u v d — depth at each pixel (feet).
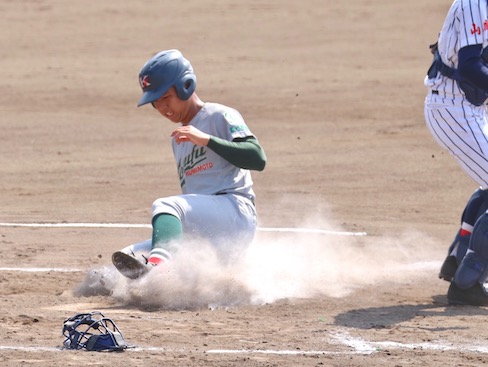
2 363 58.95
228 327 70.59
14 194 147.13
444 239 115.24
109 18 359.46
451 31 77.00
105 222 124.06
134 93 250.78
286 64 287.28
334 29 337.72
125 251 82.23
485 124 78.64
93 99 244.01
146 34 335.26
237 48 312.50
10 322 70.85
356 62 288.30
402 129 206.69
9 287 85.05
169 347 63.98
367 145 190.70
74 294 82.58
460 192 149.79
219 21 353.31
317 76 268.82
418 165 171.63
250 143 79.51
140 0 387.96
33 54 305.12
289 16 358.84
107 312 75.20
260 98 242.37
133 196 145.48
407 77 264.72
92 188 152.25
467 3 75.51
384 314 76.07
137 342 65.31
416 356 62.85
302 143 193.47
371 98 239.30
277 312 76.43
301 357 61.87
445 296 84.02
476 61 75.41
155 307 77.82
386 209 136.46
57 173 165.37
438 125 79.20
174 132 77.77
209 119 81.15
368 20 350.02
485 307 79.46
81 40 326.85
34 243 108.78
